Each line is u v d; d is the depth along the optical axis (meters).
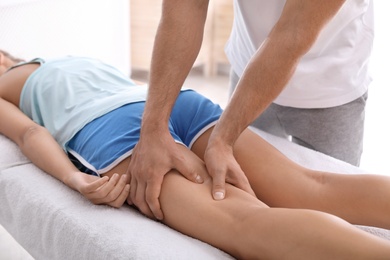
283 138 1.82
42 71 1.94
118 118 1.63
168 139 1.44
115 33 3.35
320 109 1.76
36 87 1.91
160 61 1.48
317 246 1.11
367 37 1.72
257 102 1.35
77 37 3.05
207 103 1.67
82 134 1.68
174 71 1.47
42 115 1.85
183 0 1.47
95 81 1.89
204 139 1.61
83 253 1.35
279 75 1.32
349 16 1.63
